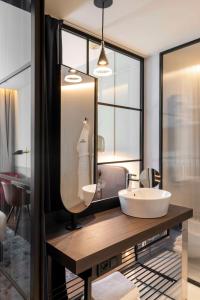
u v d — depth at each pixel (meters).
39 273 0.93
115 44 2.13
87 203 1.60
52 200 1.46
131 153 2.33
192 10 1.62
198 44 2.10
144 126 2.49
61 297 1.28
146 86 2.49
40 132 0.93
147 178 2.07
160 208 1.53
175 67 2.28
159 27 1.86
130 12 1.63
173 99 2.32
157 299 1.78
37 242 0.93
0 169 1.49
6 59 1.34
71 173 1.51
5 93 1.36
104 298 1.30
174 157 2.36
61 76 1.49
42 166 0.94
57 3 1.52
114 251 1.14
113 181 1.93
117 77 2.18
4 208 1.45
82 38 1.87
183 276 1.74
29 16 1.02
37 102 0.92
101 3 1.53
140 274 1.88
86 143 1.69
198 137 2.19
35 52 0.90
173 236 1.86
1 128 1.43
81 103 1.66
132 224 1.42
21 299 1.20
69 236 1.24
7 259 1.37
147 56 2.46
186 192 2.28
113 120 2.12
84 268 1.01
